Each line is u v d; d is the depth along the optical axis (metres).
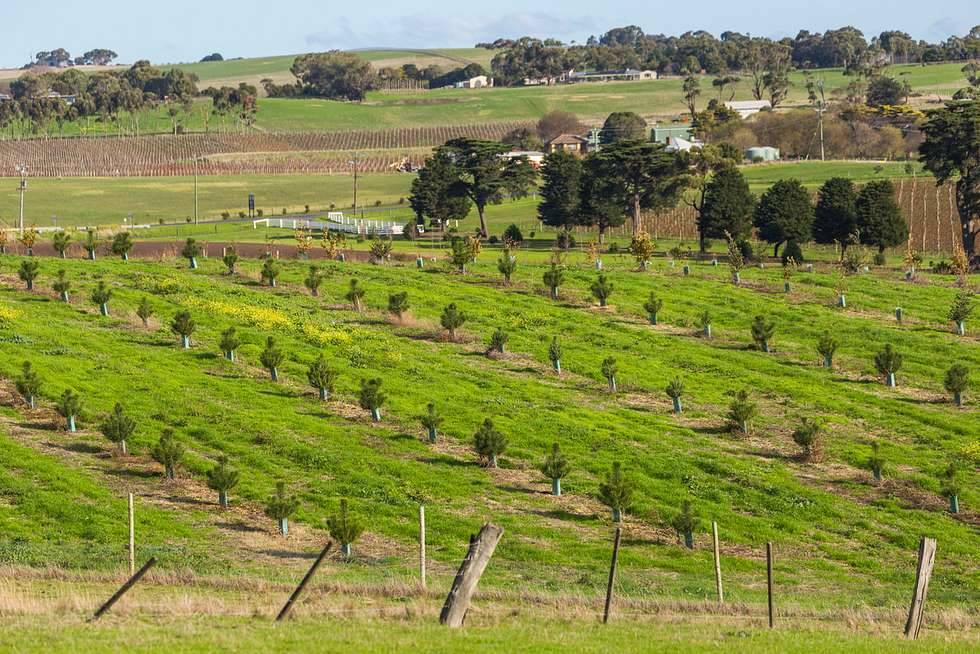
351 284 114.62
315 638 36.88
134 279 119.19
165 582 50.22
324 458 74.69
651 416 87.25
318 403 85.75
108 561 55.22
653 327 113.00
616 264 147.62
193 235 199.12
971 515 71.94
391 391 88.75
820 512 70.88
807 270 147.00
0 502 65.56
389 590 48.50
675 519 65.38
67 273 119.69
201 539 62.62
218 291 115.69
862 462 79.56
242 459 74.38
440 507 69.12
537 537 65.19
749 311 119.88
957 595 58.47
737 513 70.50
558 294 122.81
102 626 38.78
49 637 36.56
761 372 100.06
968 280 141.50
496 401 87.94
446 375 94.38
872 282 135.62
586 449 79.12
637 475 74.62
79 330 99.31
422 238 194.25
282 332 102.69
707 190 182.62
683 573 61.38
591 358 101.62
